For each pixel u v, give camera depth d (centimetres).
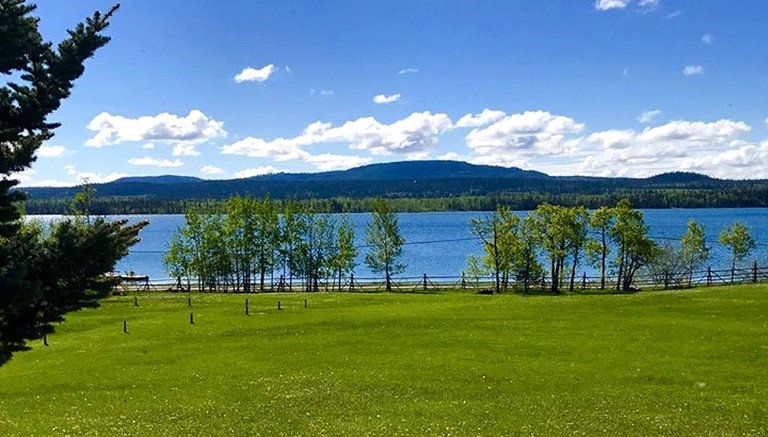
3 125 1511
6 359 1564
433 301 7106
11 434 2717
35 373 3969
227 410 3073
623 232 9656
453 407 3031
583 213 9869
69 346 4800
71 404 3244
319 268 10688
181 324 5666
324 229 10750
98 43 1555
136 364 4141
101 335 5225
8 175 1500
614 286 10350
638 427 2670
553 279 9569
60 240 1459
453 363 3916
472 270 10619
